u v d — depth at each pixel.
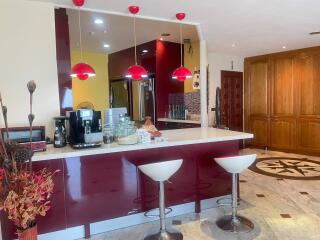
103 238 2.64
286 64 6.19
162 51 5.59
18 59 2.94
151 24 4.25
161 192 2.56
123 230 2.80
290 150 6.27
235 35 4.54
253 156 2.68
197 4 3.08
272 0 2.96
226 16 3.53
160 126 5.66
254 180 4.34
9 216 1.57
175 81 5.85
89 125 2.68
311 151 5.90
